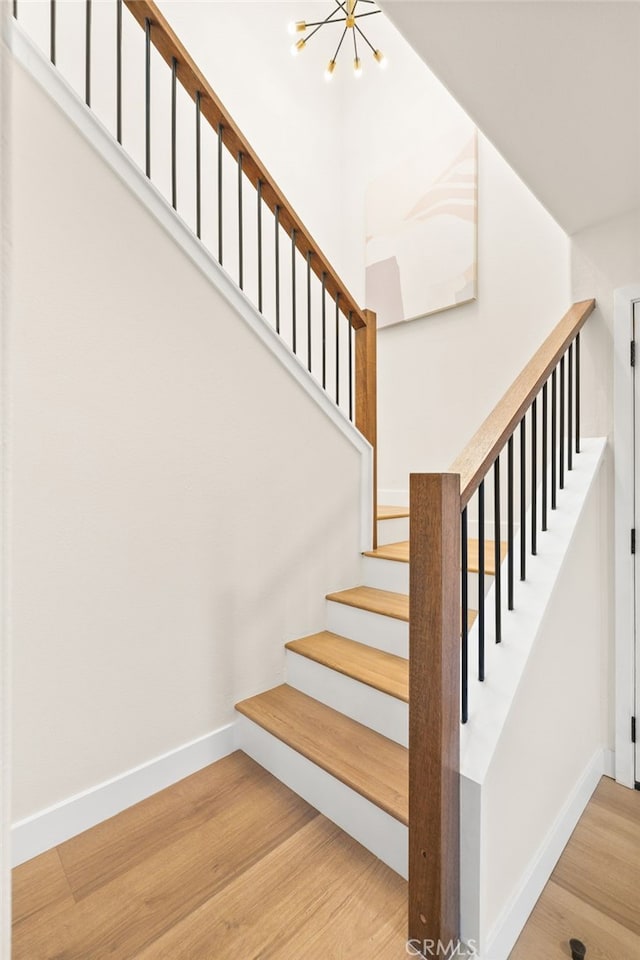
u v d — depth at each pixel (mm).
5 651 437
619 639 1825
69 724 1358
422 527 1002
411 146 3189
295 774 1535
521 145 1475
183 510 1624
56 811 1323
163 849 1306
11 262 444
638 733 1776
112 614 1449
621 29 1073
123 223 1471
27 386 1281
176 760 1593
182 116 2732
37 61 1298
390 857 1243
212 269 1697
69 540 1359
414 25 1090
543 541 1559
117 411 1459
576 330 1698
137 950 1036
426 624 991
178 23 2758
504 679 1188
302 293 3371
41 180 1302
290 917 1106
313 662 1807
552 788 1419
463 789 1013
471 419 2838
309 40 3482
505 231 2678
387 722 1534
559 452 1868
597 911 1215
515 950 1104
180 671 1617
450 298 2900
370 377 2338
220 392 1729
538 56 1160
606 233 1892
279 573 1932
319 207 3547
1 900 421
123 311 1471
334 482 2164
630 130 1400
